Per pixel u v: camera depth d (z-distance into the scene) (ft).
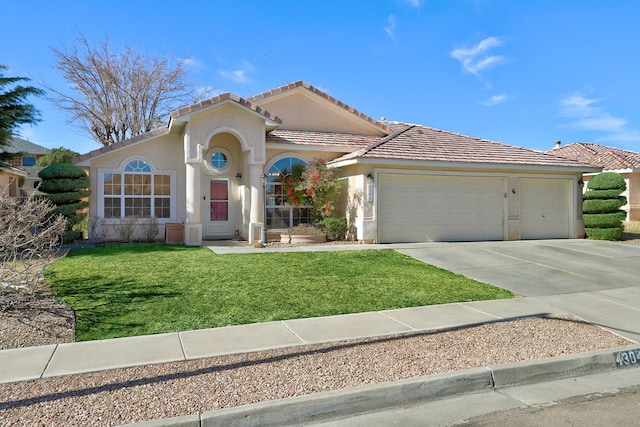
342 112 63.26
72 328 22.35
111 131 112.98
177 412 14.33
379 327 23.52
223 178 57.16
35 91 63.72
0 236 24.52
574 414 15.51
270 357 19.15
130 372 17.48
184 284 30.32
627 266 40.91
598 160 90.48
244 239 54.24
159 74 115.44
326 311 26.20
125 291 28.43
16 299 25.31
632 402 16.57
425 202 53.78
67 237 48.34
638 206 84.23
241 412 14.35
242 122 51.11
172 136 55.52
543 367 18.89
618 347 21.18
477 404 16.42
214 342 20.90
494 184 56.85
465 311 26.89
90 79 107.24
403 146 54.65
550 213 59.41
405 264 39.24
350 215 53.78
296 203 54.29
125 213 53.67
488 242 54.44
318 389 16.06
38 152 131.95
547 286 33.58
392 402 16.21
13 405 14.71
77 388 16.01
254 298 27.94
